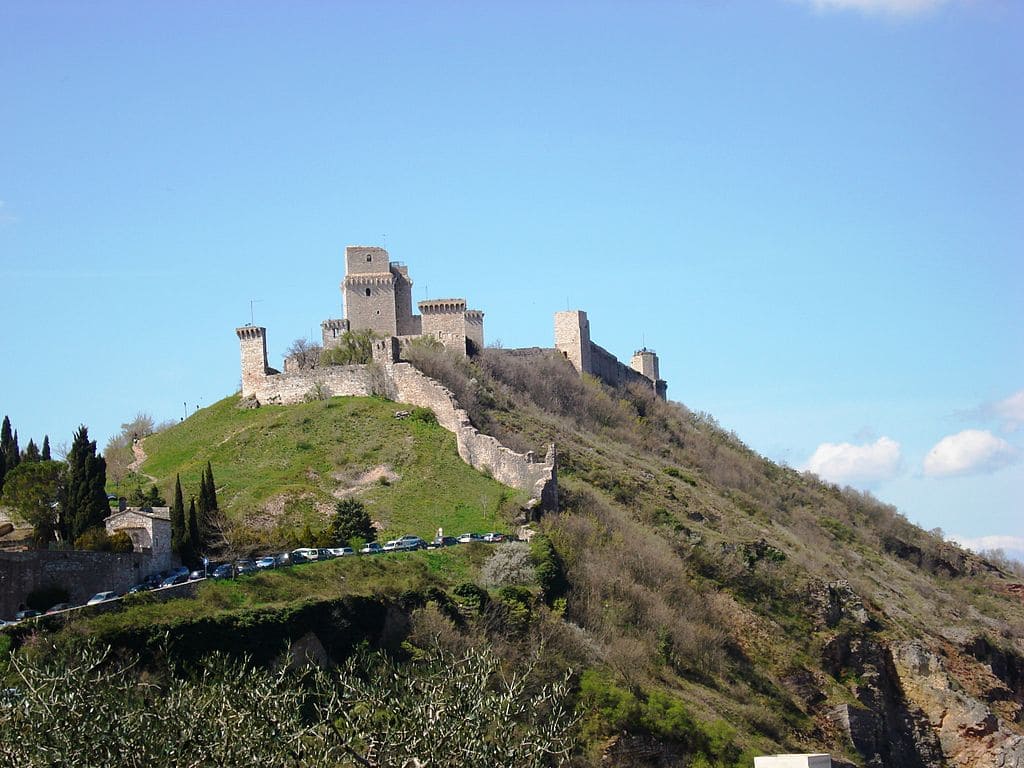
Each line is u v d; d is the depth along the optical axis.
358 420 185.75
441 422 184.50
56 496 138.38
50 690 64.44
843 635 169.12
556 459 185.38
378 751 64.00
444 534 154.38
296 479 172.25
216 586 118.38
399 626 120.56
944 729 168.38
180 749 63.19
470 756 63.75
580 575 146.00
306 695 72.12
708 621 155.50
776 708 147.25
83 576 119.62
